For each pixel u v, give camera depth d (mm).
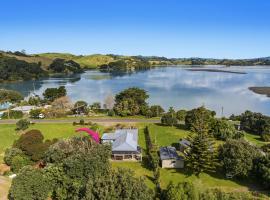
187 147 69438
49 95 153250
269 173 52125
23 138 64688
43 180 46250
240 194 48094
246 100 164875
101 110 129375
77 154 50469
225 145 60688
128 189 37281
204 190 43594
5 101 150000
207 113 93250
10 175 57719
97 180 40062
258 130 92250
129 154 69125
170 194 40250
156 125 101750
